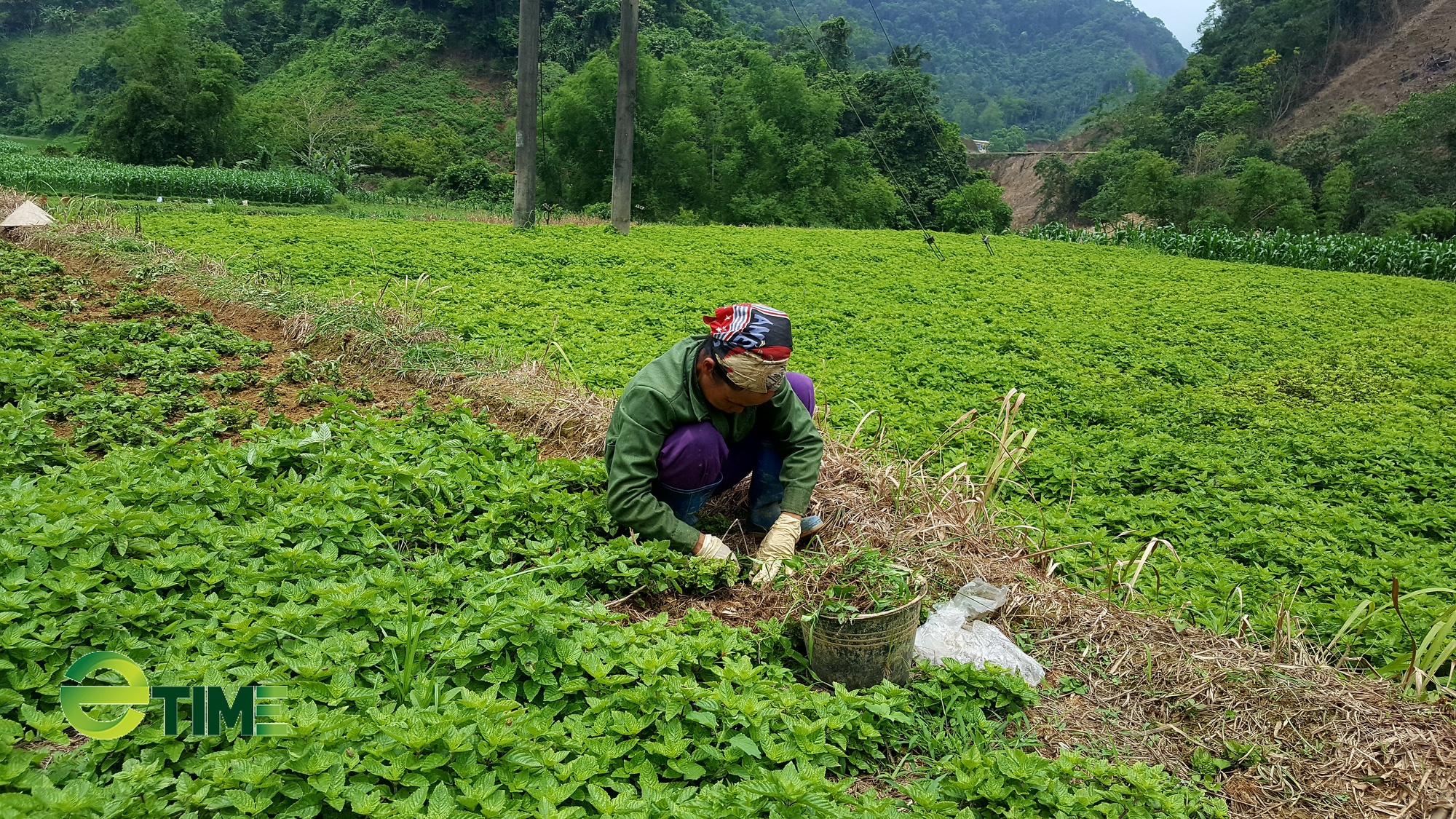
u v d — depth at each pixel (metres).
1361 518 6.40
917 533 4.42
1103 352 12.06
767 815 2.64
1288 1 75.94
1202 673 3.79
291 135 50.31
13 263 10.41
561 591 3.54
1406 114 51.75
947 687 3.53
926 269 18.84
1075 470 7.10
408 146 54.53
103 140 43.91
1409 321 16.56
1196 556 5.66
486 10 72.69
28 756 2.51
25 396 5.51
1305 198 45.25
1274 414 9.43
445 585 3.49
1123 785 3.03
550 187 41.97
